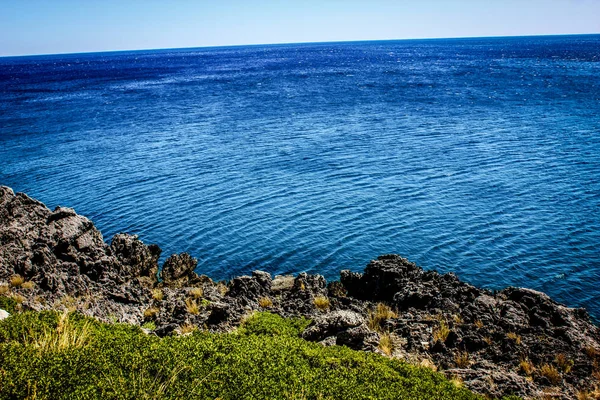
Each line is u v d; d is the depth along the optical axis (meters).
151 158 51.97
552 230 30.97
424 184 40.78
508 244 29.30
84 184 42.94
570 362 12.66
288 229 32.41
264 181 42.84
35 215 20.98
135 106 95.81
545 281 25.20
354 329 12.98
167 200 38.44
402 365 11.17
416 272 19.25
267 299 17.81
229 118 77.81
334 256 28.73
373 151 52.34
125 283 20.00
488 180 41.25
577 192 37.59
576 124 63.12
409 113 76.75
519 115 71.50
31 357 8.78
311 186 41.12
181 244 30.64
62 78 188.38
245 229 32.59
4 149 57.16
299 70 190.12
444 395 9.88
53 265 18.50
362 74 158.38
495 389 11.05
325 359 10.82
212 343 10.92
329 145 55.94
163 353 9.84
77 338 10.12
